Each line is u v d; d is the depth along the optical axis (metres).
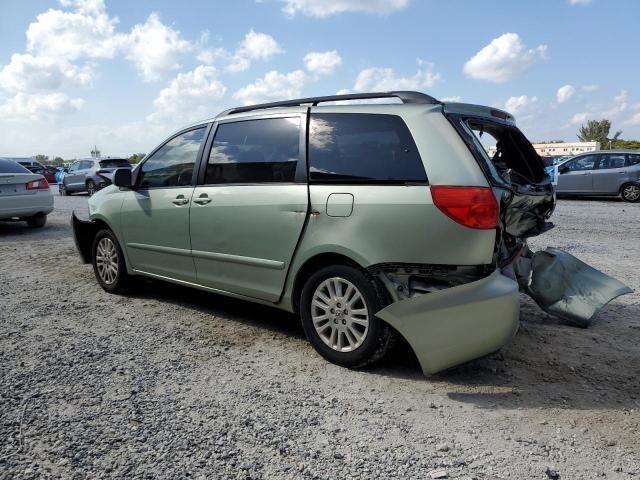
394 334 3.48
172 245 4.82
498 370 3.62
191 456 2.58
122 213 5.33
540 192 3.98
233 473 2.45
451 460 2.56
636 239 8.87
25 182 10.66
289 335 4.36
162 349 4.03
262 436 2.77
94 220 5.75
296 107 4.06
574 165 17.11
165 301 5.41
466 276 3.23
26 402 3.13
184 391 3.29
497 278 3.25
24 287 6.04
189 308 5.15
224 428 2.84
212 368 3.66
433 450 2.65
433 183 3.26
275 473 2.45
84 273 6.78
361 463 2.53
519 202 3.69
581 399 3.20
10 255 8.11
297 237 3.77
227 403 3.13
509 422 2.93
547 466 2.51
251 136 4.26
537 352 3.93
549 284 4.58
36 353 3.92
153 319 4.80
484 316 3.18
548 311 4.49
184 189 4.68
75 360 3.79
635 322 4.62
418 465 2.52
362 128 3.65
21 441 2.70
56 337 4.29
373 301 3.43
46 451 2.61
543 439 2.75
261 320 4.76
